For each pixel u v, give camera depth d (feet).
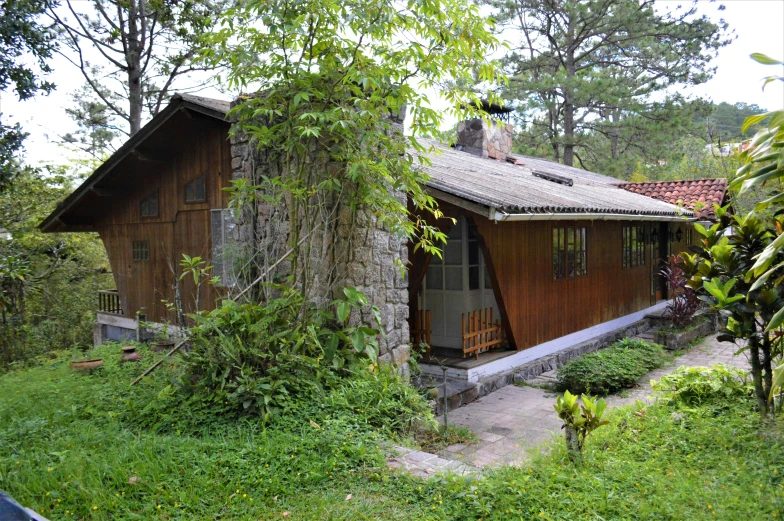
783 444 13.64
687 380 18.48
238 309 19.03
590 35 74.43
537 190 27.78
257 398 16.43
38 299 43.55
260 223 23.40
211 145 27.81
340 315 18.31
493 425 20.30
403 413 18.15
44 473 12.89
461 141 42.34
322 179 20.71
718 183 43.62
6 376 25.39
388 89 18.62
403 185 19.45
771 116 10.31
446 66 18.95
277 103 20.10
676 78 70.28
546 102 70.49
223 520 11.32
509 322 26.50
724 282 16.20
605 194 36.68
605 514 11.16
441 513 11.51
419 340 25.96
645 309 41.93
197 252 29.25
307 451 14.16
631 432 15.87
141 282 34.01
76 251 47.88
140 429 16.17
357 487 12.80
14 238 40.45
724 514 10.72
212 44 19.70
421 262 25.82
